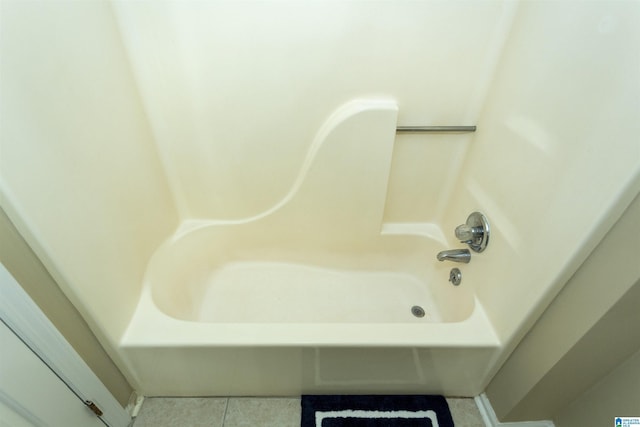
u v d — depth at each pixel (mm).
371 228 1425
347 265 1553
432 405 1134
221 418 1105
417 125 1177
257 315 1371
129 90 1003
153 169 1161
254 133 1190
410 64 1046
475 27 975
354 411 1113
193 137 1191
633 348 713
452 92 1102
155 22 953
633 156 546
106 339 858
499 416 1066
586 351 742
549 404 953
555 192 738
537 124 826
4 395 612
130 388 1087
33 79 622
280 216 1408
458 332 949
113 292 877
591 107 646
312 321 1360
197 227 1386
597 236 629
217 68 1045
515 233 892
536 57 844
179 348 914
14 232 597
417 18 964
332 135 1162
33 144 615
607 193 595
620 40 584
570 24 722
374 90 1101
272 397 1165
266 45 1007
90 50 814
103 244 841
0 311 581
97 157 830
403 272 1545
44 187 637
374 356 958
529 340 873
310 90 1097
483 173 1097
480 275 1072
